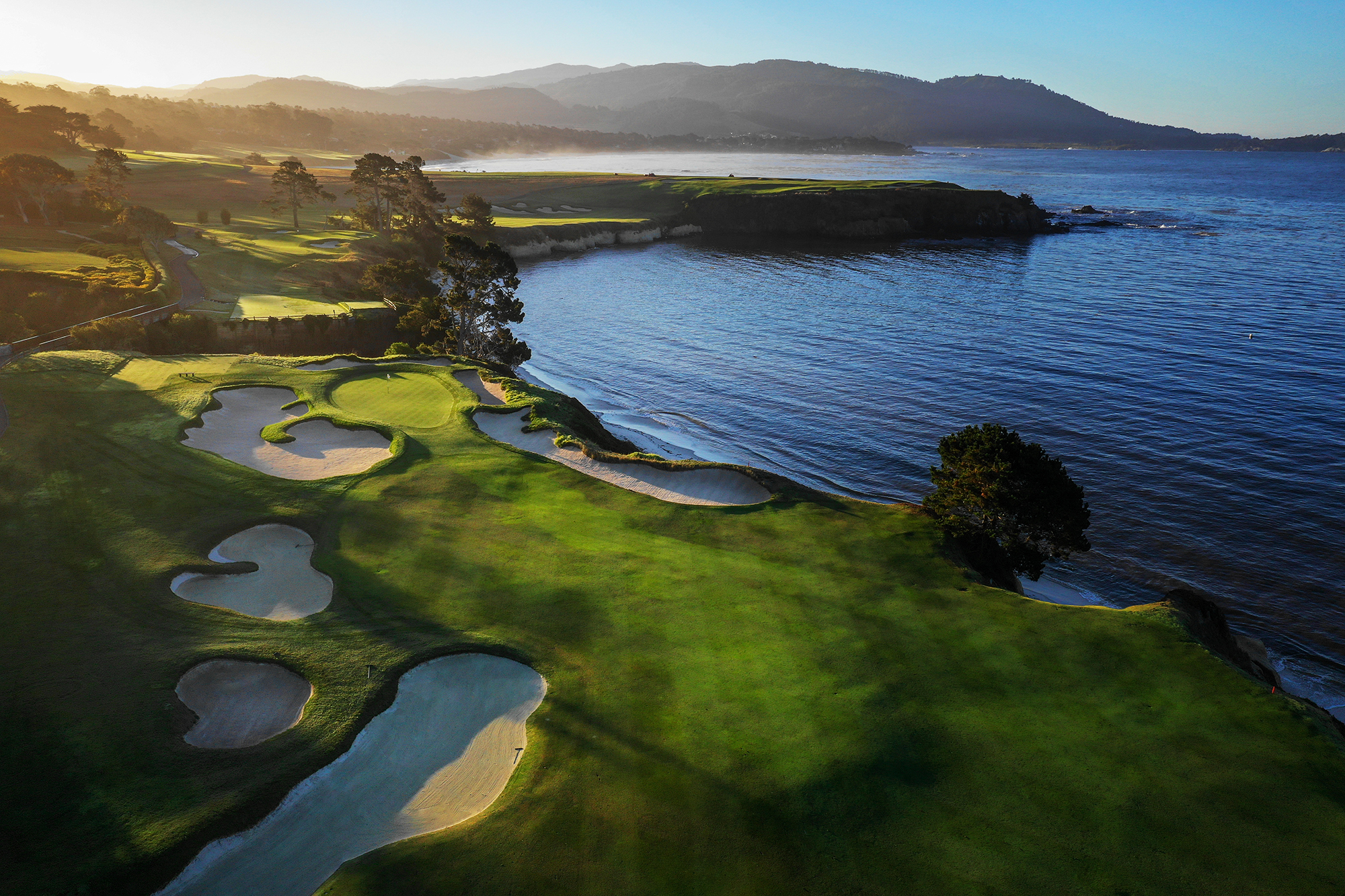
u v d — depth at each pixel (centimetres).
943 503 3378
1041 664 2370
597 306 10756
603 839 1719
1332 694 3055
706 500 3700
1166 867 1645
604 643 2459
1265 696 2208
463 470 3791
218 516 3145
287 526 3158
